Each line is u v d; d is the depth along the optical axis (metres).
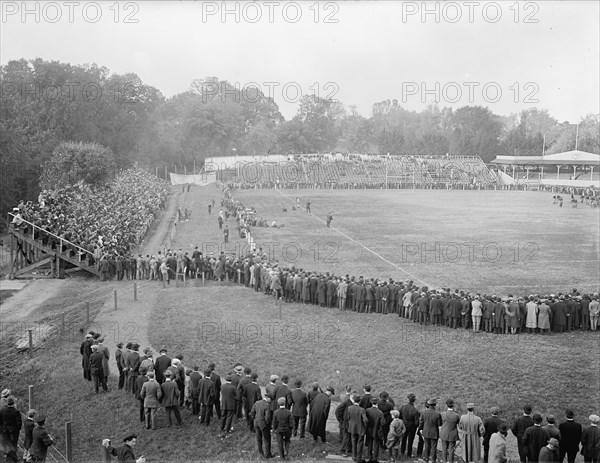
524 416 17.88
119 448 16.97
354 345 28.16
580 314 30.72
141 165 121.44
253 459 18.61
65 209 51.41
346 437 18.78
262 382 23.59
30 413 18.53
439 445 19.66
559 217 77.12
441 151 175.12
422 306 31.39
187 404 22.42
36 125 82.88
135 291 36.81
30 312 34.41
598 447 16.94
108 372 24.09
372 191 121.94
